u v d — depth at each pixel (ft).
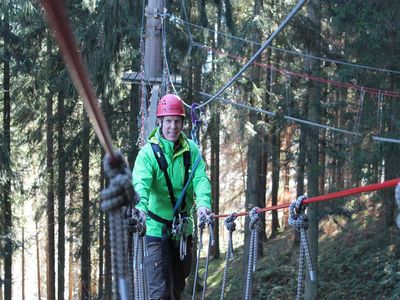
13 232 59.98
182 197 13.37
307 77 43.88
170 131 13.16
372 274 54.60
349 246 63.21
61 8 2.25
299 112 49.93
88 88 2.69
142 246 12.01
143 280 12.20
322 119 51.16
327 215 49.98
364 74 41.09
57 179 70.13
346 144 48.75
